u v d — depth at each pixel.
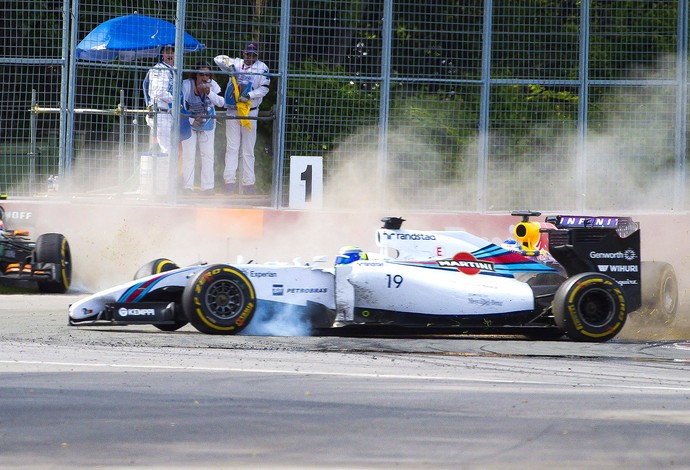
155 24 47.81
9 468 13.99
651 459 15.20
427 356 25.98
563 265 32.34
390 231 31.42
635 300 32.47
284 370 22.45
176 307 29.12
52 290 43.62
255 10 48.78
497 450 15.52
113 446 15.23
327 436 16.09
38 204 46.44
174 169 47.59
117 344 26.44
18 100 48.31
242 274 28.59
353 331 31.03
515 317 30.97
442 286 30.44
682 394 20.84
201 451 15.05
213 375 21.42
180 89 47.50
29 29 47.75
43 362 22.77
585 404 19.31
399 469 14.37
